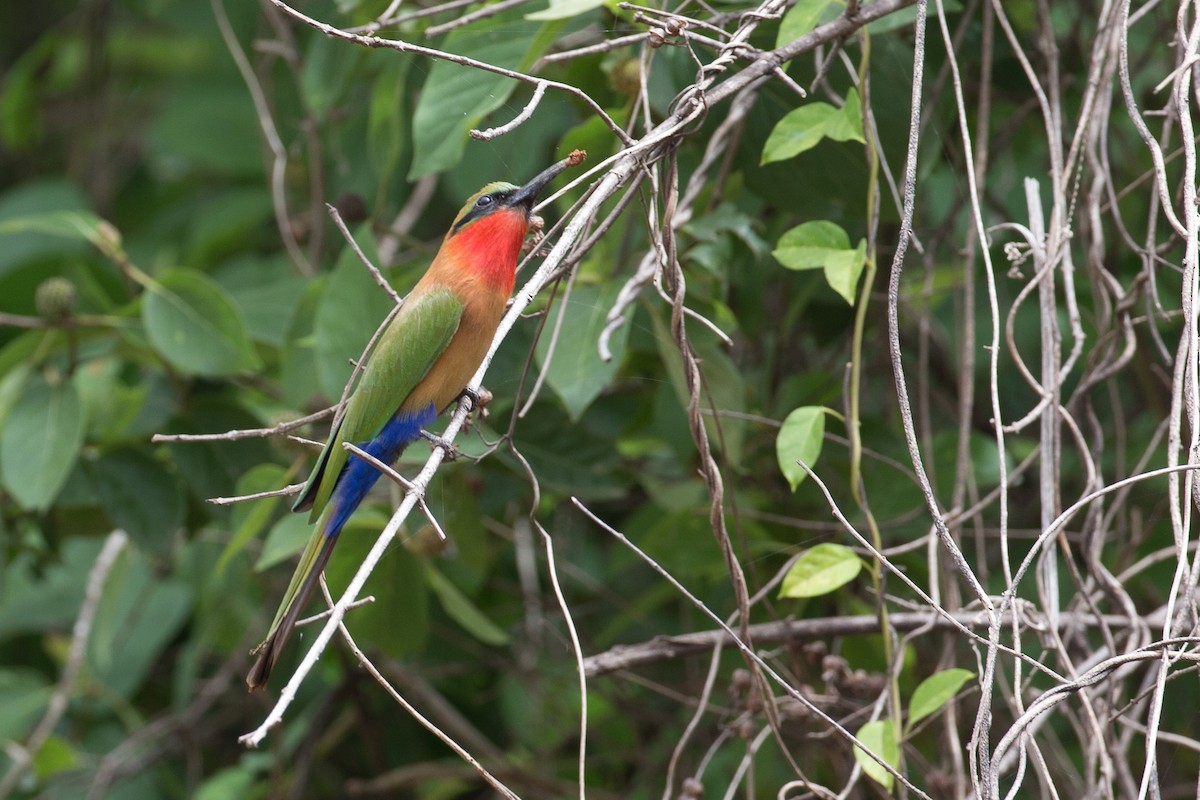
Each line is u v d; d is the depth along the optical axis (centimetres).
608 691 1116
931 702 681
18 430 952
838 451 956
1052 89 757
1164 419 958
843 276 717
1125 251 1034
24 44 1894
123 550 1180
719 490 678
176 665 1342
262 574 1186
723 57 666
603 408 1075
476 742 1159
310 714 1207
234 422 1023
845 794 664
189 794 1193
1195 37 662
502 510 1120
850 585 929
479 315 776
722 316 876
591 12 887
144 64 1803
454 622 1168
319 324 861
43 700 1213
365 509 918
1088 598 691
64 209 1636
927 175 829
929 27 877
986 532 880
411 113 1089
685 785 761
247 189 1583
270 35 1198
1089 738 707
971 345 767
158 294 970
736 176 935
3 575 1057
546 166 1162
